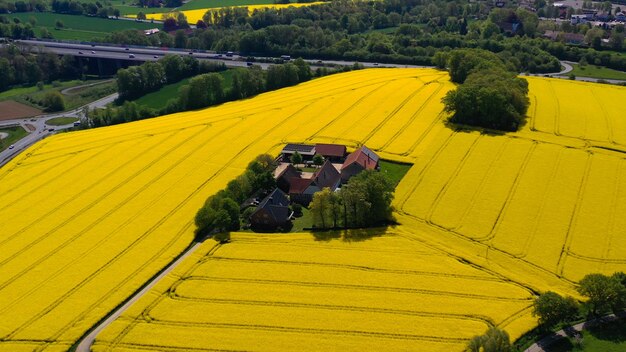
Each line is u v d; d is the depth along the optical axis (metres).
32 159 165.88
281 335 92.75
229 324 95.81
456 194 135.25
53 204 139.62
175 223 128.88
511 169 145.50
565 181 138.75
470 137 165.12
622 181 138.38
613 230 119.38
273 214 126.25
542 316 92.06
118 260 115.94
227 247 117.56
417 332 92.06
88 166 159.38
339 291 102.81
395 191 137.75
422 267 108.88
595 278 95.81
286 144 167.25
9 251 120.81
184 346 91.44
